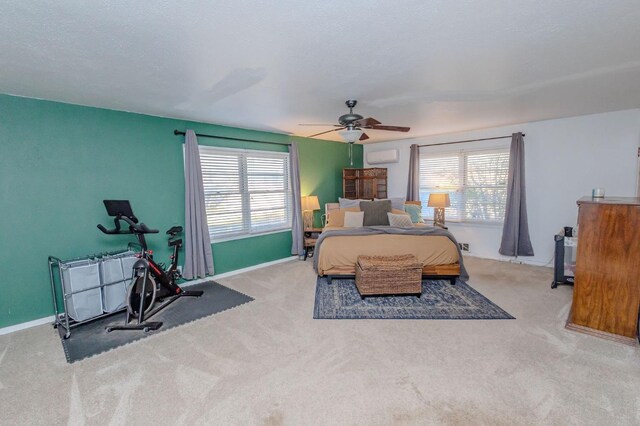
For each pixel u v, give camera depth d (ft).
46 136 10.03
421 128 16.35
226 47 6.45
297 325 9.53
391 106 11.57
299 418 5.76
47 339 8.99
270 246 17.15
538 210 15.46
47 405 6.22
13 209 9.55
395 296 11.76
